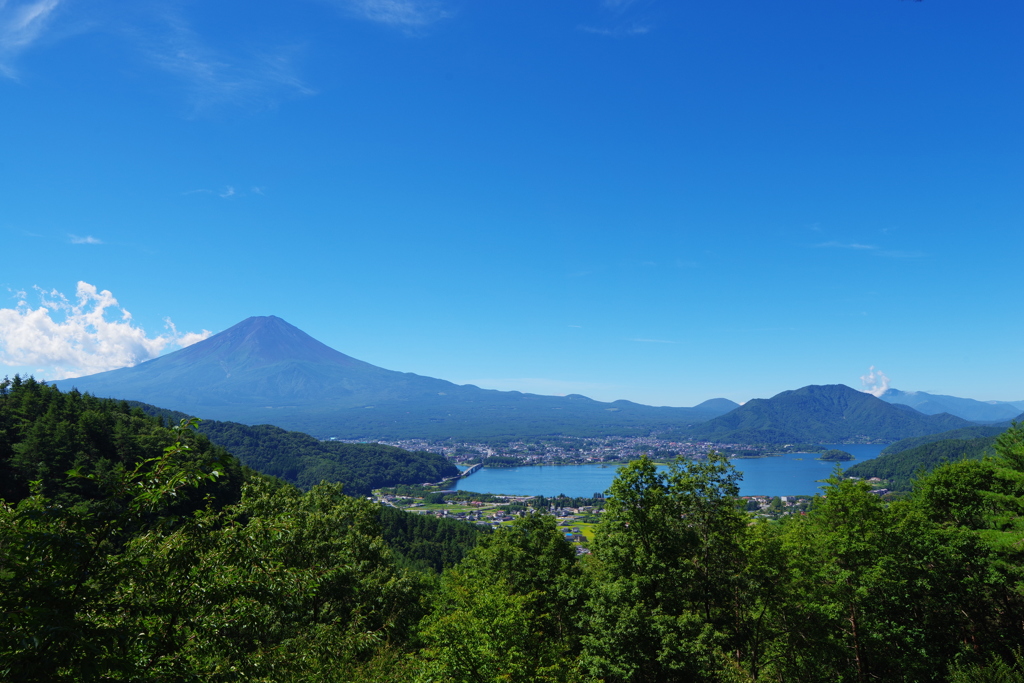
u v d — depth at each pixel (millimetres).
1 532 8266
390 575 34719
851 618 30562
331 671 15281
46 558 8484
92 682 8227
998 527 30047
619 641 26266
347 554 31938
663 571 28562
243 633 11031
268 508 14070
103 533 9203
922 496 38938
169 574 9680
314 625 18391
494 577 35719
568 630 33688
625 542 29516
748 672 29703
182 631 9922
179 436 10531
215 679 9695
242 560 10648
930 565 30453
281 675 11414
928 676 30109
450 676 22109
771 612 30828
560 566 36094
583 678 25984
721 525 29828
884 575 28781
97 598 8883
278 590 11016
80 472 9656
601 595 28344
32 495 9070
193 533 10180
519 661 23047
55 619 7977
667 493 30547
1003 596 30938
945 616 31094
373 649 22094
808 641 30906
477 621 23422
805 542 32250
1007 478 32562
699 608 29172
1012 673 24219
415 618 32781
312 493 40719
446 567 42875
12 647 7938
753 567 29891
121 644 8539
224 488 76625
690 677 25031
